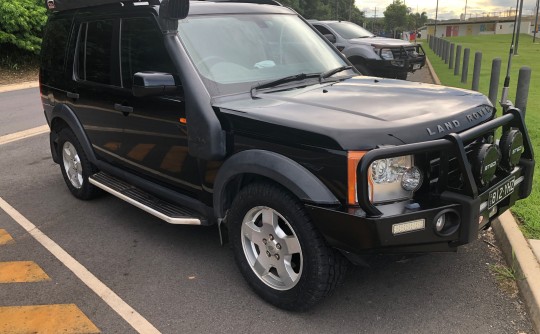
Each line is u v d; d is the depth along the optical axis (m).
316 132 2.83
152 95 3.52
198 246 4.24
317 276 2.98
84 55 4.79
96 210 5.15
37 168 6.76
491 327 3.04
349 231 2.73
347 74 4.37
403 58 11.05
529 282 3.28
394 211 2.73
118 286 3.66
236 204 3.34
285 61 4.11
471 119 3.18
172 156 3.84
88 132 4.89
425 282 3.55
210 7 4.10
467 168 2.76
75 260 4.08
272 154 3.04
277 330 3.09
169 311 3.33
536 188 4.79
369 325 3.10
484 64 15.91
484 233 4.22
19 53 21.00
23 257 4.16
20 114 11.12
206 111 3.39
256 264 3.36
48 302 3.48
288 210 2.99
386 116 2.99
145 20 3.94
